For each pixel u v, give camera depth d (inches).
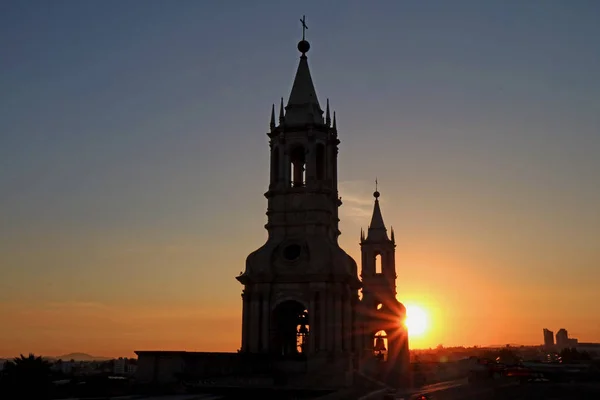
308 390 2511.1
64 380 2490.2
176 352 2415.1
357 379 3078.2
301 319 3378.4
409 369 4793.3
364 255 5167.3
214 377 2549.2
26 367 2218.3
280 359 3095.5
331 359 3043.8
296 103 3518.7
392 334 4864.7
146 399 2181.3
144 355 2436.0
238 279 3272.6
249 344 3193.9
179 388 2379.4
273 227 3368.6
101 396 2271.2
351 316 3302.2
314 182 3390.7
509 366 4830.2
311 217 3336.6
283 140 3447.3
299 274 3208.7
